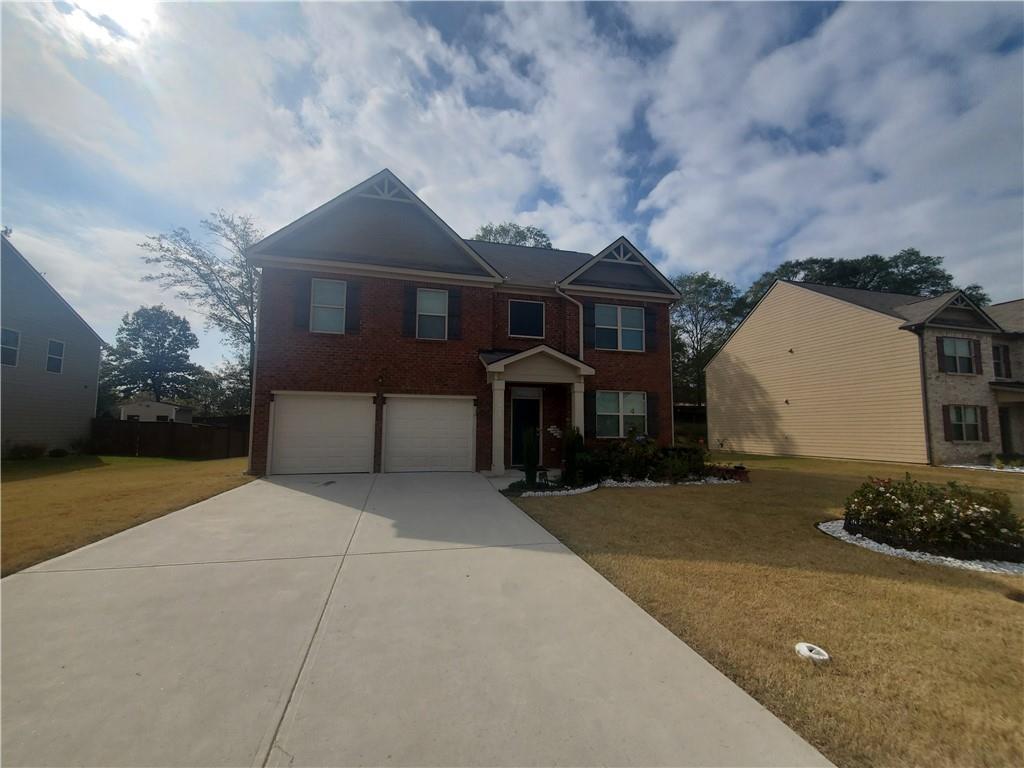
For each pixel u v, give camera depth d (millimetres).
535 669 2836
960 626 3508
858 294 22000
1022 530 5418
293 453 11578
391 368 12242
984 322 18891
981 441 18094
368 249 12664
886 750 2188
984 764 2104
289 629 3340
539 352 12273
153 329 48375
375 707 2443
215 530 6098
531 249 17484
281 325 11680
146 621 3453
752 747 2184
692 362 38875
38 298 17688
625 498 8695
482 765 2043
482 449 12711
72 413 19297
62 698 2500
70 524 6277
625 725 2324
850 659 3002
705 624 3477
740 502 8359
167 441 19359
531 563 4867
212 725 2291
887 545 5648
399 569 4656
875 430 18984
